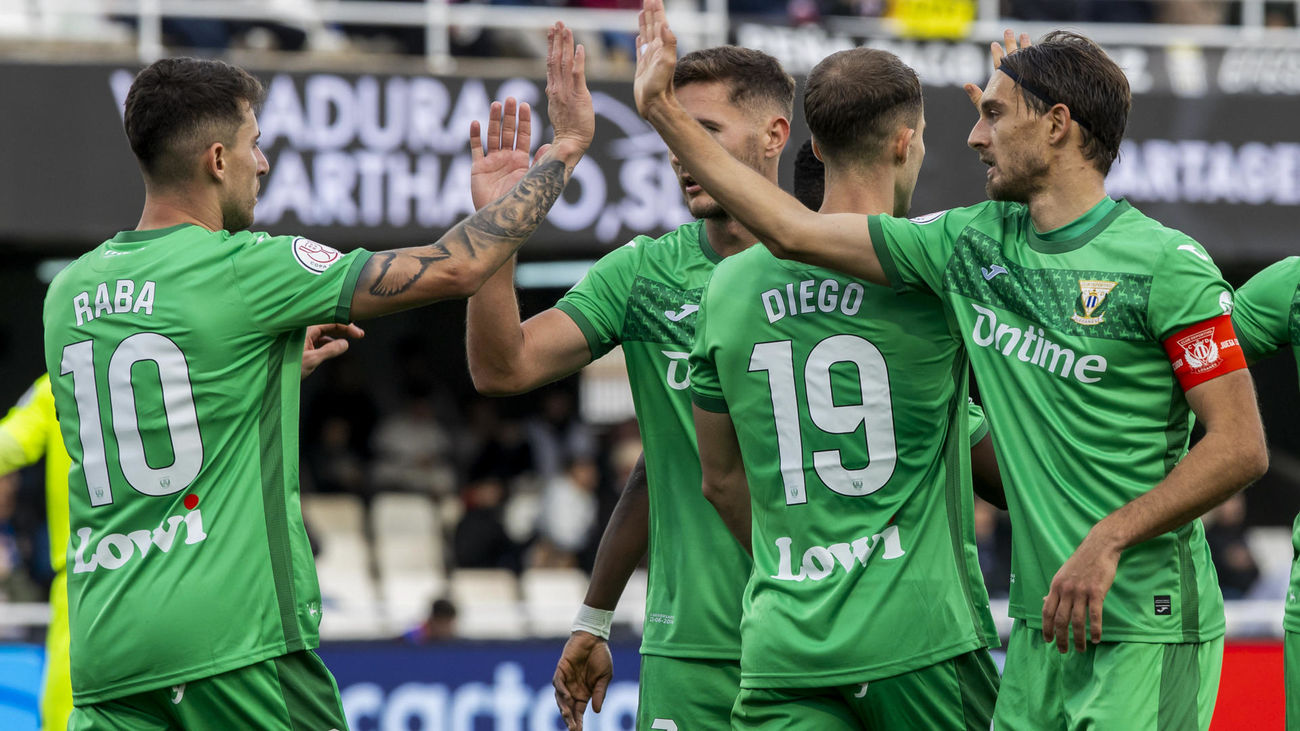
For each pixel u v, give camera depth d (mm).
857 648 10445
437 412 41844
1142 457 9844
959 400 10922
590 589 13703
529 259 34594
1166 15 33938
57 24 31953
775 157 12484
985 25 31188
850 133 10695
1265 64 31344
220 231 10844
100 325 10680
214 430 10500
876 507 10609
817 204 13547
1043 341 10016
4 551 30641
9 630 25922
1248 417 9578
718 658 12398
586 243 29094
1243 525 39625
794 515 10797
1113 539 9453
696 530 12492
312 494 37094
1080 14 33500
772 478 10906
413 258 10578
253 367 10602
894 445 10625
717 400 11328
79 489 10820
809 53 30391
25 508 31344
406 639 27078
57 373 10930
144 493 10500
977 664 10773
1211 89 30703
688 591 12484
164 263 10617
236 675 10422
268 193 28578
